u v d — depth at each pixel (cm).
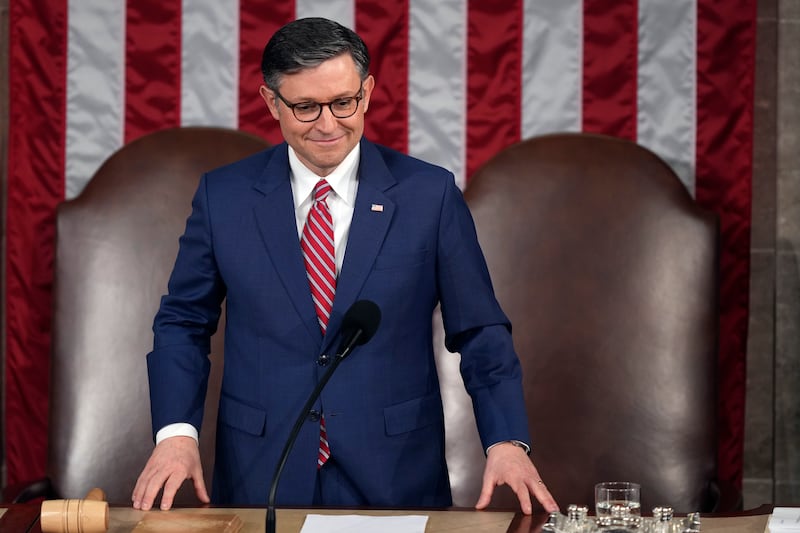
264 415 911
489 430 897
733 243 1385
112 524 798
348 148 872
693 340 1253
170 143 1308
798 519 805
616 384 1255
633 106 1380
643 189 1273
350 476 908
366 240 911
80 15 1384
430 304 945
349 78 842
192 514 804
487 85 1388
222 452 938
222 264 930
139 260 1278
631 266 1262
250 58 1389
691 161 1379
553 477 1253
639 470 1245
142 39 1387
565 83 1384
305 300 906
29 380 1412
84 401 1262
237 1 1385
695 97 1375
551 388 1261
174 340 938
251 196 938
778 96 1420
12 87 1388
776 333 1441
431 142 1393
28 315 1408
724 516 820
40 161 1395
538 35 1381
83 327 1270
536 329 1265
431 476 934
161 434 898
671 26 1373
